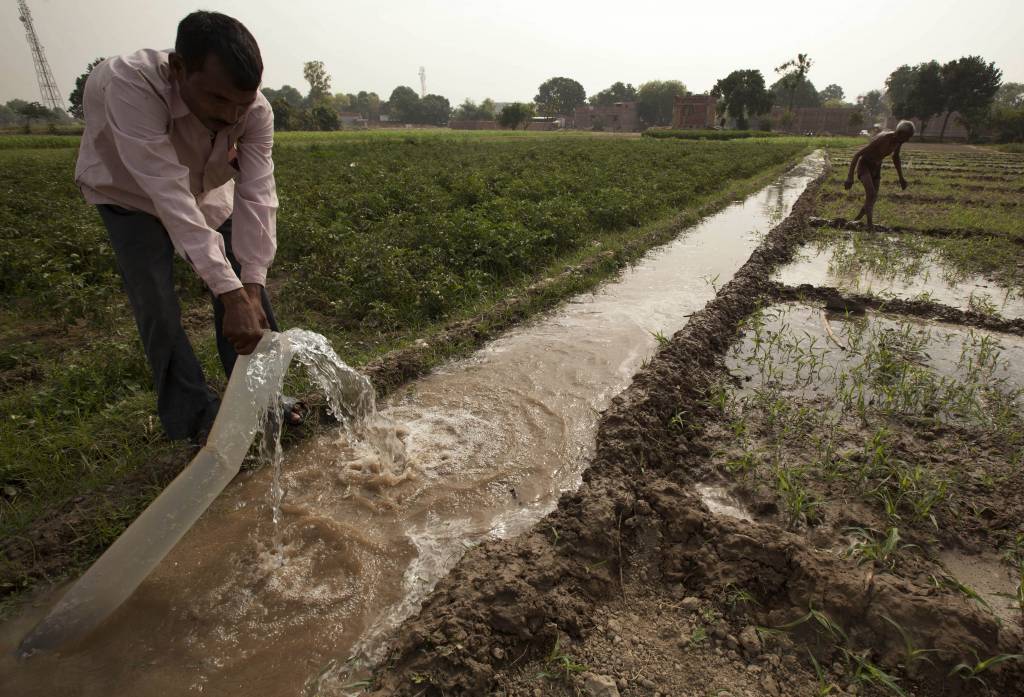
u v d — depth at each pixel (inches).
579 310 226.1
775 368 176.1
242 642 84.4
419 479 120.6
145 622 87.0
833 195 534.9
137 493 111.8
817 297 240.5
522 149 1018.1
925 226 386.3
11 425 132.9
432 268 252.8
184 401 117.8
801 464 125.2
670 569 96.0
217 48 80.7
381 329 206.4
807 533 104.7
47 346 194.9
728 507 113.6
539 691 75.2
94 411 145.6
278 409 103.6
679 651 81.4
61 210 358.6
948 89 2210.9
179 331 112.6
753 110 2492.6
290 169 658.2
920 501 109.3
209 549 100.6
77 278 220.5
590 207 379.2
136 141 85.3
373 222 358.3
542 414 146.8
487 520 109.7
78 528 102.2
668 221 386.0
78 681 77.8
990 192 577.6
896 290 259.8
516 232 287.0
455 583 88.7
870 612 82.4
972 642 77.7
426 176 551.5
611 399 152.3
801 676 76.7
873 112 4827.8
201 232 88.7
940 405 151.1
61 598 84.7
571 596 88.8
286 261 287.1
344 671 79.9
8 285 236.2
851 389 159.2
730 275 275.9
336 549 101.8
